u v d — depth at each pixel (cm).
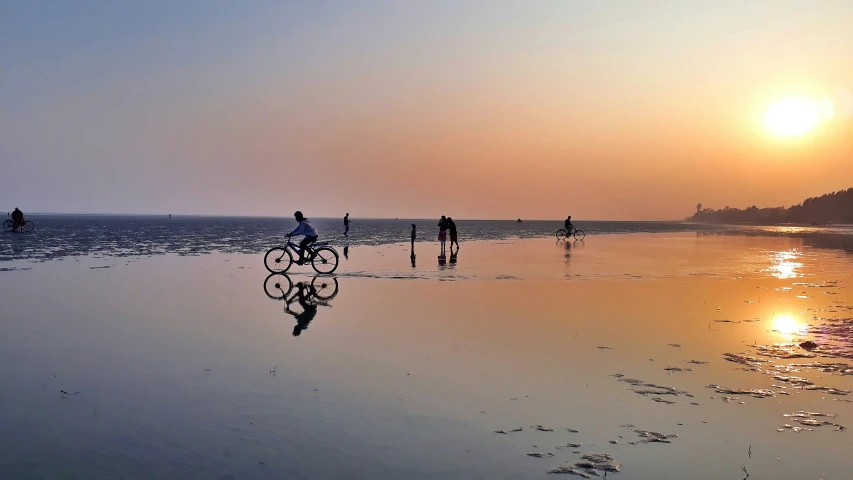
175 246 4422
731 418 748
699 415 757
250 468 591
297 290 1925
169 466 593
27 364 966
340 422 716
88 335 1188
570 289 1998
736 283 2219
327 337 1193
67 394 812
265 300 1691
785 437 689
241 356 1031
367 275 2422
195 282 2105
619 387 869
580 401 805
